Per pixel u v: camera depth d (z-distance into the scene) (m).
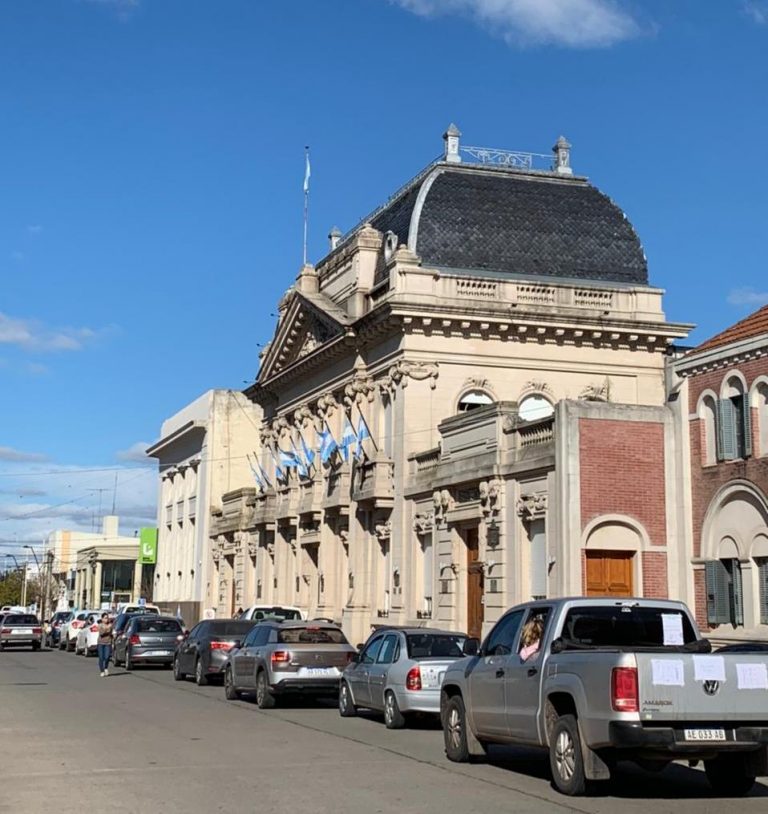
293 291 47.09
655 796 12.62
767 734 11.91
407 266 37.69
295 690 23.11
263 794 12.66
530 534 30.42
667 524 27.78
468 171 41.38
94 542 127.00
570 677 12.52
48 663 41.81
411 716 20.17
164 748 16.75
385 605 39.56
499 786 13.27
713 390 25.84
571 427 28.00
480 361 38.22
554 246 40.44
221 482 64.19
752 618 24.17
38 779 13.75
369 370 41.22
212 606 62.19
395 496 38.22
